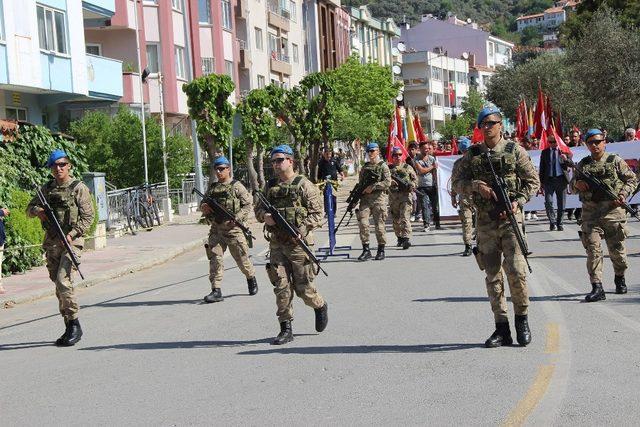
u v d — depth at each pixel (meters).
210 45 48.78
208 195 13.85
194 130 36.69
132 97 39.25
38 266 19.94
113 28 40.16
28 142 22.23
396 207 19.98
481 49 152.88
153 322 12.30
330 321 11.34
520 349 9.07
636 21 55.53
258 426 6.89
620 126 60.31
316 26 76.69
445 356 8.95
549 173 22.50
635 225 22.97
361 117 67.94
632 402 6.98
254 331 11.05
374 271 16.30
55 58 29.62
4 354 10.75
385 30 114.19
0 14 26.77
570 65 52.53
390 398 7.48
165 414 7.41
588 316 10.73
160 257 21.34
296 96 43.75
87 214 11.08
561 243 19.52
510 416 6.77
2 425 7.43
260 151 41.25
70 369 9.51
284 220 10.07
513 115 81.44
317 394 7.76
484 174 9.17
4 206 19.00
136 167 34.41
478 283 14.01
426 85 128.50
